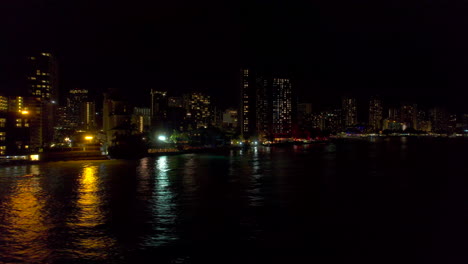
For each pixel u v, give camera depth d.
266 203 70.56
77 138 195.38
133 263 40.91
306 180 102.12
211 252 44.09
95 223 55.97
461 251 44.56
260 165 147.12
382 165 147.25
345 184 95.31
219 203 69.94
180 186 91.00
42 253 43.59
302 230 52.66
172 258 42.34
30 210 64.25
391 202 72.25
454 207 67.81
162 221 57.16
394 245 46.53
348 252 44.31
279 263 41.06
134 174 114.38
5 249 44.81
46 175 111.56
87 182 97.31
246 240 48.28
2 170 125.00
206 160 171.12
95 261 41.38
